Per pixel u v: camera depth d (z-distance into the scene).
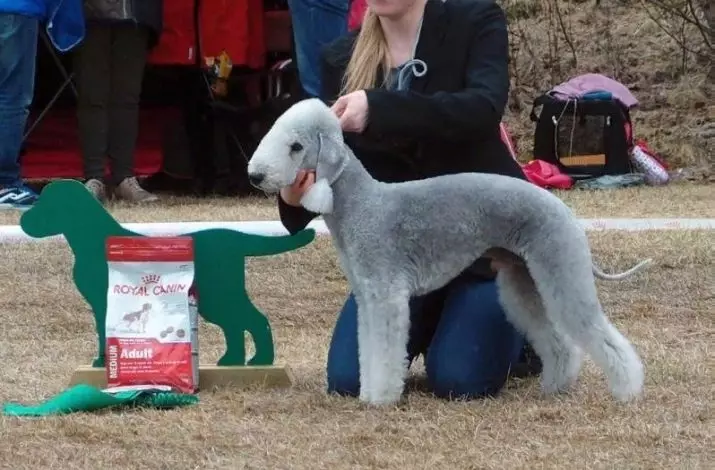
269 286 8.75
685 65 18.44
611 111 14.59
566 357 5.51
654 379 5.89
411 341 5.98
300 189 4.99
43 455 4.62
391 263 5.06
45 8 11.91
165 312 5.64
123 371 5.59
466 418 5.10
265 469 4.41
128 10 12.36
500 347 5.59
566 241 5.04
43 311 8.08
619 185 14.45
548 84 18.41
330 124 4.94
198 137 14.20
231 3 13.66
